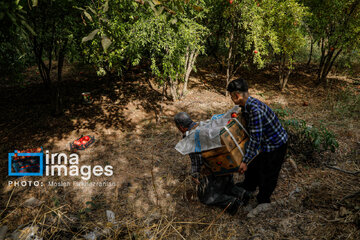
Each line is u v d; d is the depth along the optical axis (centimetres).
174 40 430
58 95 503
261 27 528
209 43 705
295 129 363
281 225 224
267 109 212
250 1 496
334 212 225
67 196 303
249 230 227
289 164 324
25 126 484
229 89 217
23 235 234
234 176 317
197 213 261
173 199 287
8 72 504
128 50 428
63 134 457
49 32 402
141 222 253
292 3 514
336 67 778
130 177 335
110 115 520
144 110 541
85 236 235
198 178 257
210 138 215
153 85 645
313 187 273
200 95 612
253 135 213
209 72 775
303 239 205
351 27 540
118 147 413
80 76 720
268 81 700
